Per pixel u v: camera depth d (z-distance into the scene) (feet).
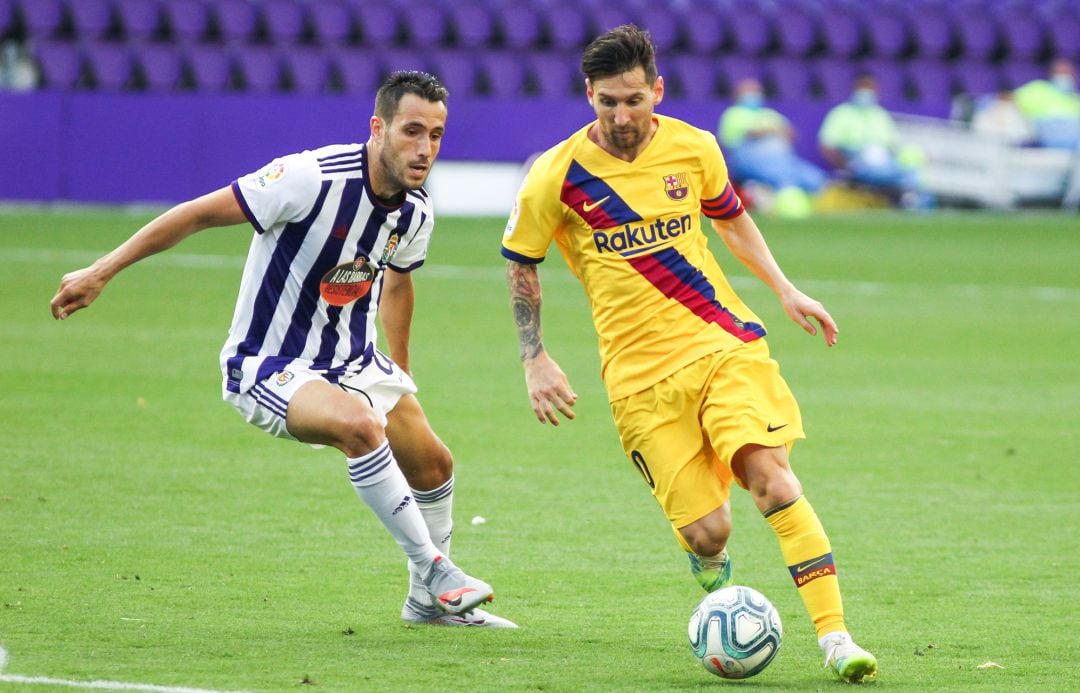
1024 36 340.18
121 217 252.42
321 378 58.54
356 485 56.90
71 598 61.77
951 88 332.80
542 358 58.75
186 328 149.69
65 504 80.02
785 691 50.31
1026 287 198.08
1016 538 76.43
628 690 50.29
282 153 272.51
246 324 59.47
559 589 66.18
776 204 296.92
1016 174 305.73
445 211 281.74
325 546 73.05
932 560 71.82
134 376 121.70
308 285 58.49
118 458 92.22
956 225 282.97
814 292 190.90
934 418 111.24
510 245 58.90
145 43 295.69
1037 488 88.53
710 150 58.75
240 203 57.06
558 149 58.23
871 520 80.23
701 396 56.29
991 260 229.25
